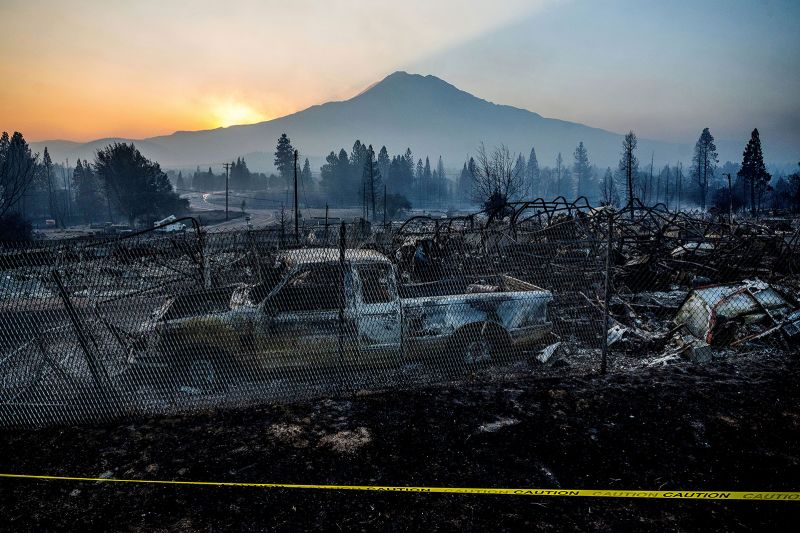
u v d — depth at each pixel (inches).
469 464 177.2
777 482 166.2
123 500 156.6
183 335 239.9
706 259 501.0
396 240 467.2
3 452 187.5
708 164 4205.2
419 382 255.1
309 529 141.8
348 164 5231.3
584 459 180.7
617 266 438.0
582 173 7249.0
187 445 191.8
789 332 303.0
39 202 3405.5
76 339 237.5
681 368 273.7
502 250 433.4
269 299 249.0
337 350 247.1
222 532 140.7
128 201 2586.1
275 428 203.9
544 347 281.4
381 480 167.0
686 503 154.6
